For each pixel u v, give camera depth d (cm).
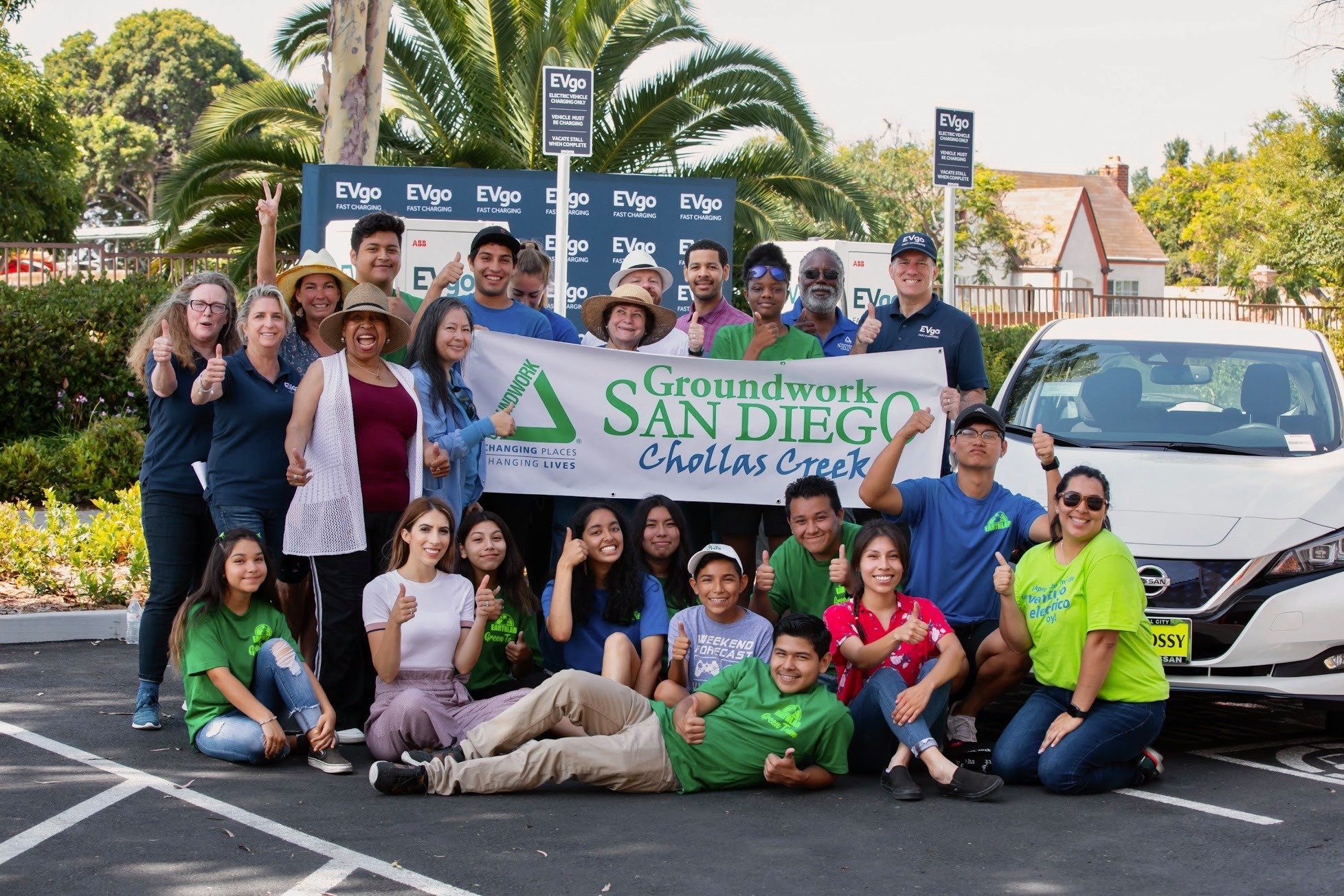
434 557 636
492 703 630
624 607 650
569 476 779
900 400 787
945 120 1188
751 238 2147
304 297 710
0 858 486
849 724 599
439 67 2072
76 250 1934
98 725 675
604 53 2108
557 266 1280
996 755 615
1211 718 765
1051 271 4934
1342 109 2900
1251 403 806
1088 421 807
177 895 454
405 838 519
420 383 690
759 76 2056
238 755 612
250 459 657
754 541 810
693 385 784
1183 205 7125
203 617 623
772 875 487
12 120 3516
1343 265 3253
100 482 1382
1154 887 480
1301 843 532
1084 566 604
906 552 632
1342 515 674
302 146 2088
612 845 517
